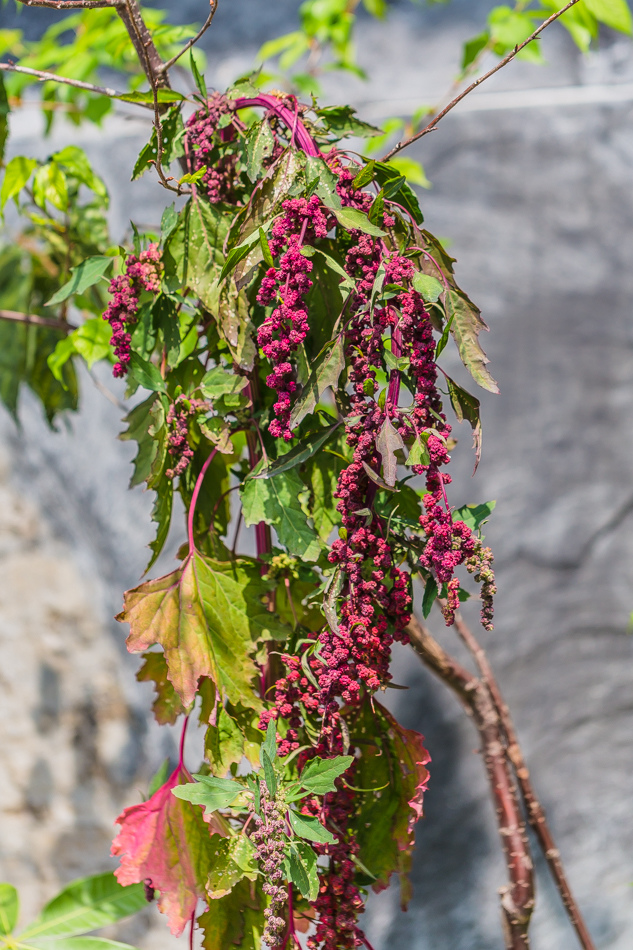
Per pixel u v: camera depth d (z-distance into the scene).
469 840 2.59
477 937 2.53
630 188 2.84
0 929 1.67
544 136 2.90
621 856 2.54
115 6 1.50
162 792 1.49
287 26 3.14
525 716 2.61
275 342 1.43
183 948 2.72
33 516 3.21
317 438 1.48
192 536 1.50
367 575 1.45
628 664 2.63
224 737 1.48
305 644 1.52
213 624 1.49
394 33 3.17
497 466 2.73
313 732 1.48
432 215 2.91
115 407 3.04
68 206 1.83
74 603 3.13
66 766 2.98
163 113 1.54
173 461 1.52
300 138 1.47
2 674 3.03
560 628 2.64
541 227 2.86
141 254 1.51
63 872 2.88
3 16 3.17
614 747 2.59
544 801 2.57
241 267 1.45
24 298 1.93
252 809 1.45
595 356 2.76
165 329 1.52
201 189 1.51
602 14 1.80
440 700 2.65
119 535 3.05
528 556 2.69
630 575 2.66
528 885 1.68
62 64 2.26
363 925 2.61
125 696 3.06
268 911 1.42
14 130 3.16
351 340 1.45
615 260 2.81
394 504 1.53
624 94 2.89
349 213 1.44
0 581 3.11
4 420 3.27
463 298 1.45
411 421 1.43
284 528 1.50
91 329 1.80
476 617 2.67
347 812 1.50
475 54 2.08
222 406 1.51
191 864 1.47
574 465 2.72
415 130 2.25
